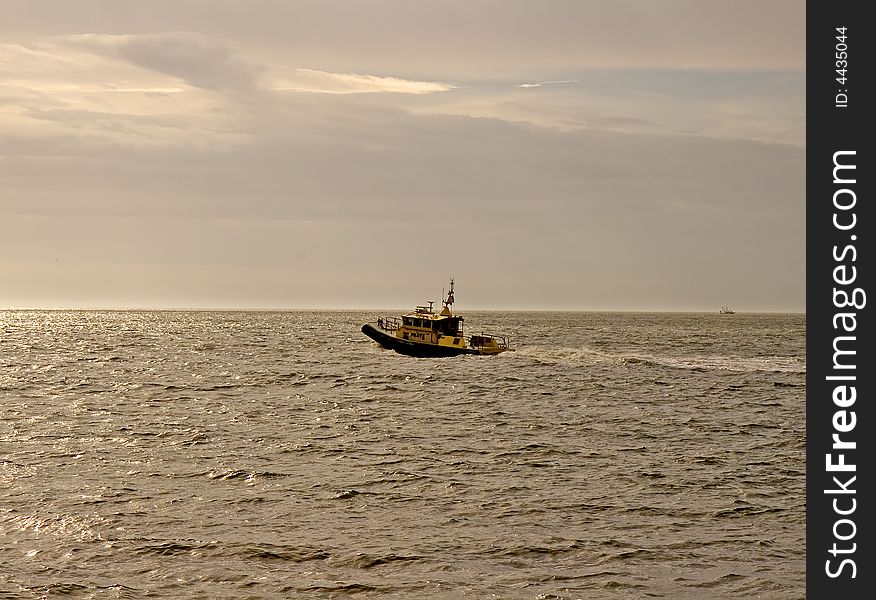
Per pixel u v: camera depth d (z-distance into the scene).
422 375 108.88
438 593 36.56
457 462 58.94
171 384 102.00
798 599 36.50
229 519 45.47
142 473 54.91
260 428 71.75
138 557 39.94
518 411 81.69
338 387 99.00
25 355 143.50
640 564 39.81
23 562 39.22
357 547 41.50
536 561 40.03
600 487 52.47
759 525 45.25
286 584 37.28
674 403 87.62
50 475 54.06
